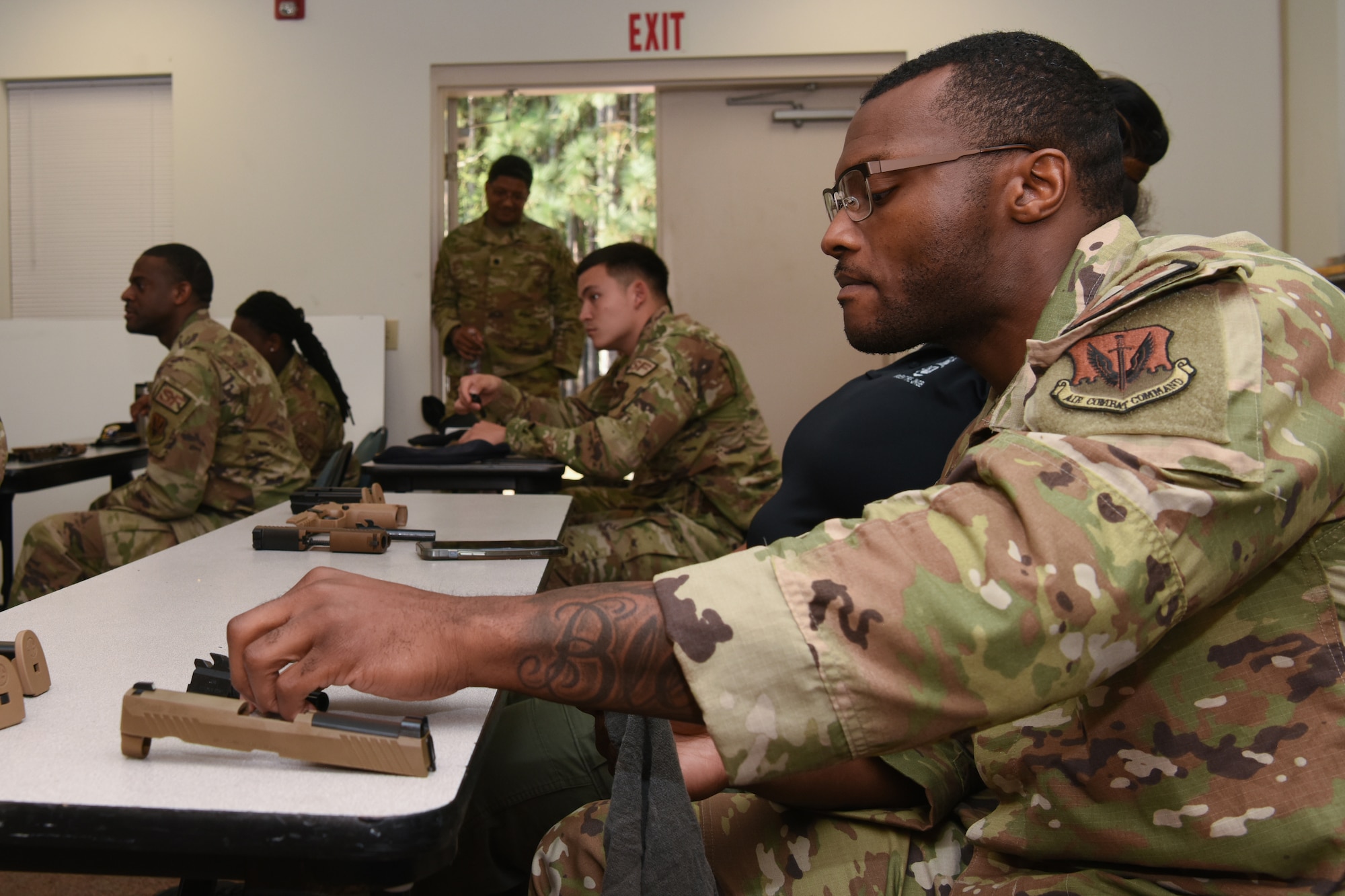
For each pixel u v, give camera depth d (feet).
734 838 2.54
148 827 1.64
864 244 2.48
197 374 7.86
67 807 1.65
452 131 14.96
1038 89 2.34
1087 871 2.14
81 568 7.58
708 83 14.17
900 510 1.82
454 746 1.94
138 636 2.70
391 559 3.86
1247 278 1.94
